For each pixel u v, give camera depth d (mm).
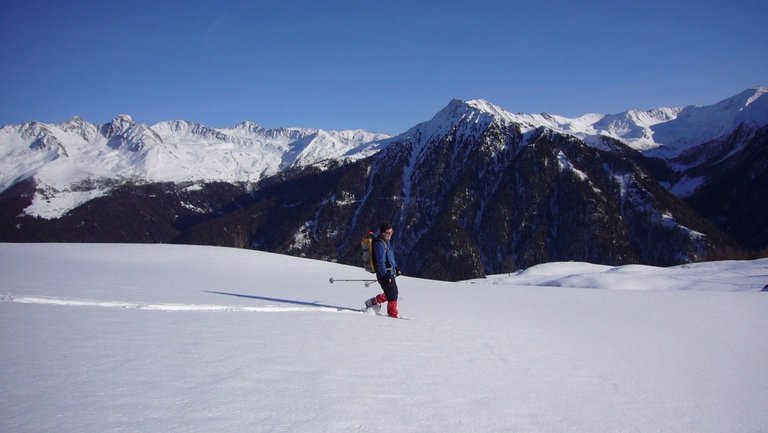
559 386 5477
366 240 10328
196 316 7848
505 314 11469
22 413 3480
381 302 10016
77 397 3863
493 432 3961
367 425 3848
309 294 13977
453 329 8602
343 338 6895
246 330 6910
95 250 25953
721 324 11492
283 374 4914
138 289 11617
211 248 29438
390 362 5777
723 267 47031
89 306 8062
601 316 12023
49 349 5074
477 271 138500
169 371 4684
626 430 4352
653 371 6699
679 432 4461
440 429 3904
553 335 8852
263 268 23672
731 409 5320
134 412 3678
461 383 5203
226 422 3654
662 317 12109
